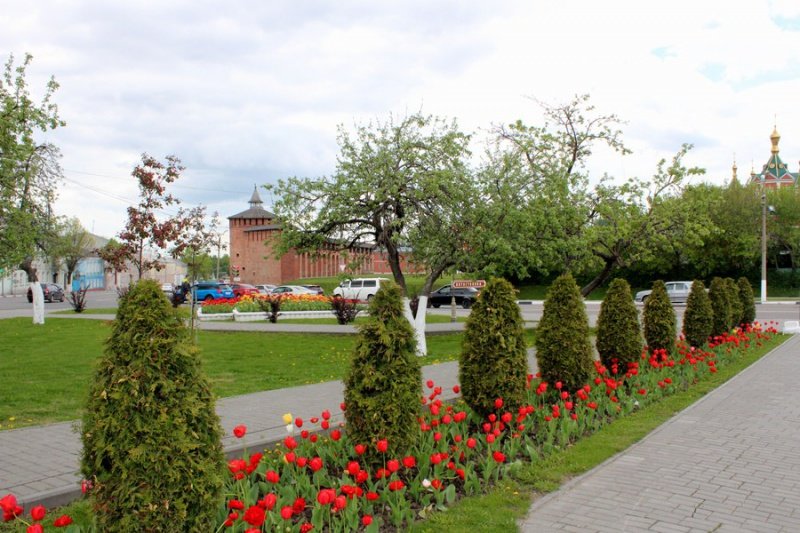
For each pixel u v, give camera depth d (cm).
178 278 2536
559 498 538
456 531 456
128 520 339
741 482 581
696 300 1527
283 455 529
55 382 1060
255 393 1002
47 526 458
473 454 632
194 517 356
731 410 897
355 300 2541
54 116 1181
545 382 891
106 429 347
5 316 2733
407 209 1541
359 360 552
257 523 356
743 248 4634
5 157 1079
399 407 540
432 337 1980
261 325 2284
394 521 463
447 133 1552
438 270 1589
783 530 471
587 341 888
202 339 1827
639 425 797
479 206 1585
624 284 1132
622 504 523
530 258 1731
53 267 6662
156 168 1399
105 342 367
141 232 1396
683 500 533
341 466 572
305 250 1684
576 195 1944
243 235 5947
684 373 1148
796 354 1557
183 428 356
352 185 1509
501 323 726
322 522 436
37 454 635
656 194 2050
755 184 4859
